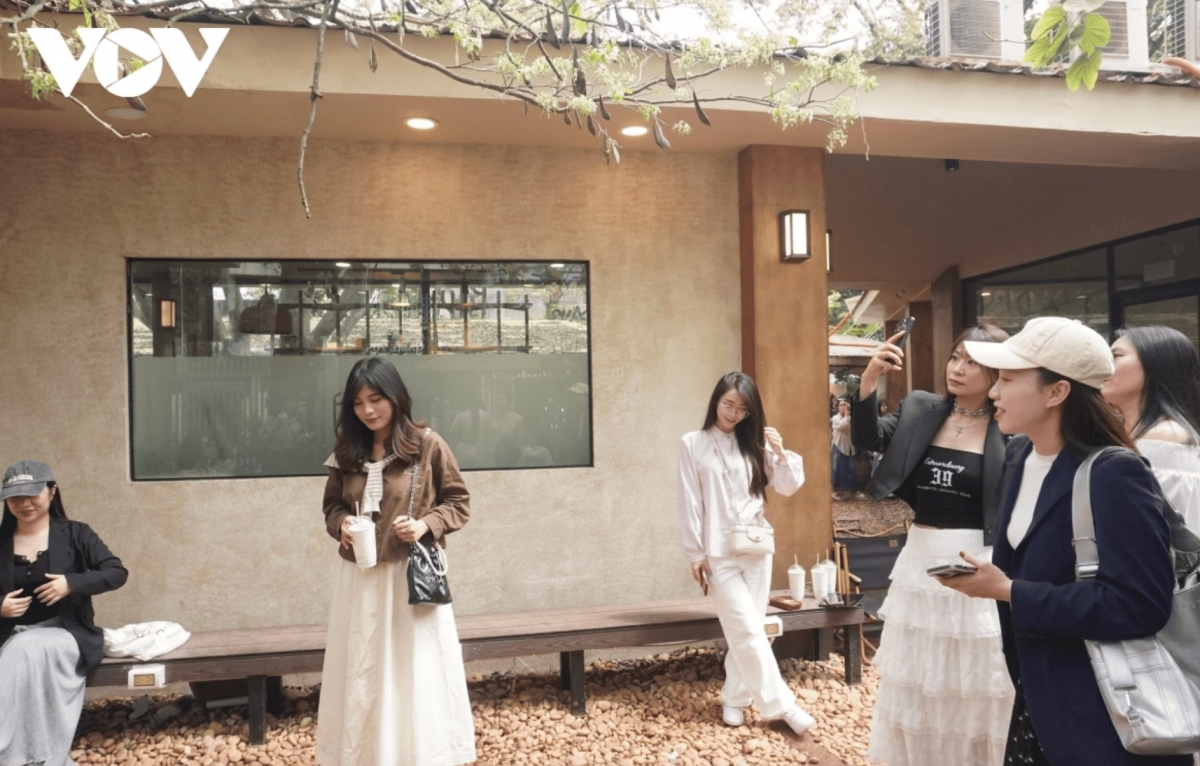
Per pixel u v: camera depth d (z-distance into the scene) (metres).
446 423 4.61
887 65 4.23
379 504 3.05
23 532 3.45
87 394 4.20
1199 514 2.00
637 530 4.75
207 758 3.54
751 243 4.72
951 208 8.84
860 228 9.05
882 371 2.92
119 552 4.21
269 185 4.39
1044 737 1.64
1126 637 1.54
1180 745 1.47
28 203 4.15
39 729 3.21
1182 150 4.95
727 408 3.73
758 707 3.67
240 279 4.41
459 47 3.75
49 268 4.17
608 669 4.59
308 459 4.45
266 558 4.33
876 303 12.45
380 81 3.72
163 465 4.32
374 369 3.06
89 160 4.21
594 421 4.72
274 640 3.85
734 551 3.67
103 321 4.22
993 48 5.26
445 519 3.06
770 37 3.04
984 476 2.72
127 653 3.53
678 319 4.83
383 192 4.50
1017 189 8.23
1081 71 2.60
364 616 2.98
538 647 3.90
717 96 3.99
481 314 4.66
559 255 4.70
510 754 3.54
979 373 2.74
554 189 4.70
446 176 4.57
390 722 2.94
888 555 5.90
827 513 4.80
